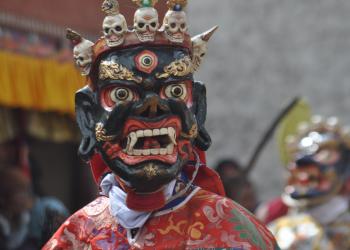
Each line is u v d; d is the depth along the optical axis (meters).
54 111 13.38
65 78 13.01
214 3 21.91
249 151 21.50
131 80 4.89
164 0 5.21
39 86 12.64
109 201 5.21
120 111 4.90
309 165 10.66
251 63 21.69
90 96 5.09
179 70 4.93
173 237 4.99
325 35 21.19
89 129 5.09
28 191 9.78
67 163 14.60
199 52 5.15
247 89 21.67
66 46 13.20
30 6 12.73
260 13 21.67
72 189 14.67
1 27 12.30
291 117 11.79
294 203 10.84
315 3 21.27
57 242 5.28
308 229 10.62
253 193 11.48
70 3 13.34
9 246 9.62
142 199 5.00
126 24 4.97
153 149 4.92
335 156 10.70
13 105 12.40
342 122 20.95
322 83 21.19
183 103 4.95
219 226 4.98
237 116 21.69
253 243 4.95
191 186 5.21
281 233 10.73
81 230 5.23
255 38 21.69
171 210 5.05
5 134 12.72
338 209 10.59
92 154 5.10
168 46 4.98
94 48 5.03
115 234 5.10
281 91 21.42
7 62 12.16
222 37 21.89
